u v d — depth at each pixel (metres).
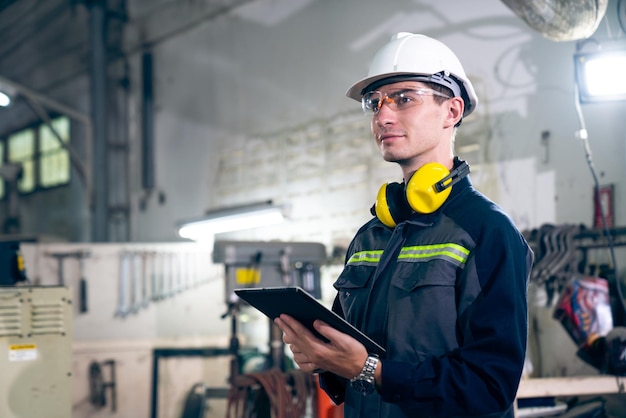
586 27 2.77
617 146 3.21
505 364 1.21
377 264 1.45
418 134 1.42
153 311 4.83
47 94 7.29
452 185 1.41
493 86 3.73
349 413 1.46
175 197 5.84
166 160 5.96
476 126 3.79
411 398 1.23
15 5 7.82
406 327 1.32
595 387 2.77
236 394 3.36
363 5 4.48
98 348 4.61
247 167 5.25
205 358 4.74
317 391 3.36
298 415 3.28
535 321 3.45
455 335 1.29
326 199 4.66
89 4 6.38
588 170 3.31
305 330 1.30
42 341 2.90
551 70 3.48
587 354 3.04
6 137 8.15
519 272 1.28
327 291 4.52
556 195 3.44
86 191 6.52
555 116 3.46
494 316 1.23
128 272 4.80
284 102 4.98
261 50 5.18
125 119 6.30
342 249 4.42
